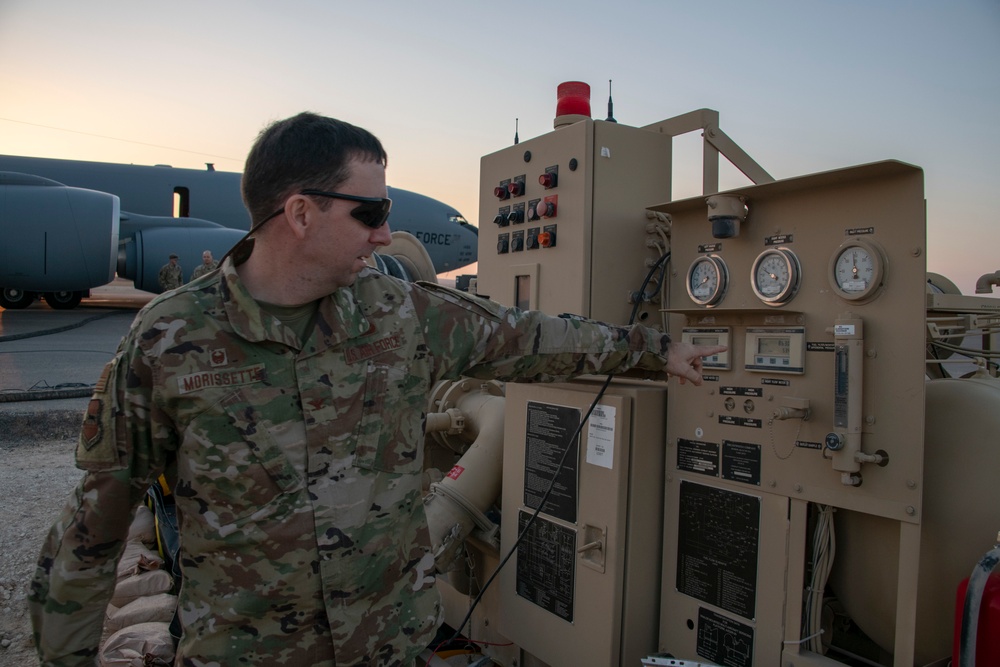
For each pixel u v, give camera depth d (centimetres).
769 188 188
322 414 136
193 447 131
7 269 1614
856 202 176
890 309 169
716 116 287
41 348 1089
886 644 187
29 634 311
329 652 138
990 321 238
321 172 127
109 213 1655
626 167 258
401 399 147
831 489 179
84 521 132
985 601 146
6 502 468
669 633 220
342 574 136
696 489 212
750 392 198
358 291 148
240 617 133
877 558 181
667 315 253
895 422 169
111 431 130
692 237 220
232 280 132
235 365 132
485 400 311
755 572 196
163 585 330
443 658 279
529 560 249
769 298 191
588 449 226
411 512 152
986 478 168
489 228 304
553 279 263
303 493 134
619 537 217
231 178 2042
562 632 236
